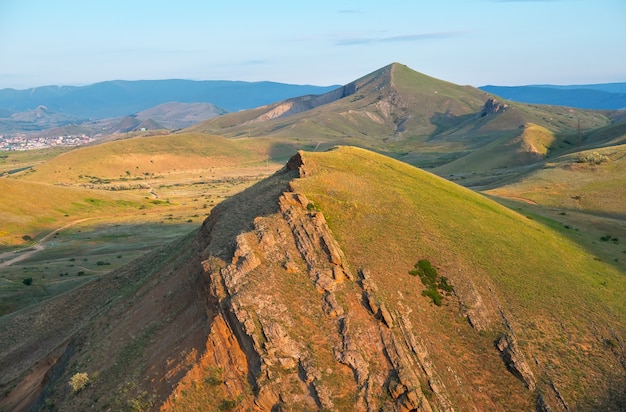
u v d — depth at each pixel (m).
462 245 64.25
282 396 40.62
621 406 46.75
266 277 48.56
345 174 74.00
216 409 41.06
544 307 57.34
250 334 43.66
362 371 42.88
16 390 61.84
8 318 80.88
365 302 48.47
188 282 58.97
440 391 43.75
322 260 51.44
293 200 59.56
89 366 53.81
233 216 63.31
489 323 52.69
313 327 45.41
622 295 65.50
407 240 60.78
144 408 42.66
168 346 49.41
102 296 78.88
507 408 45.25
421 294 53.47
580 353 51.97
